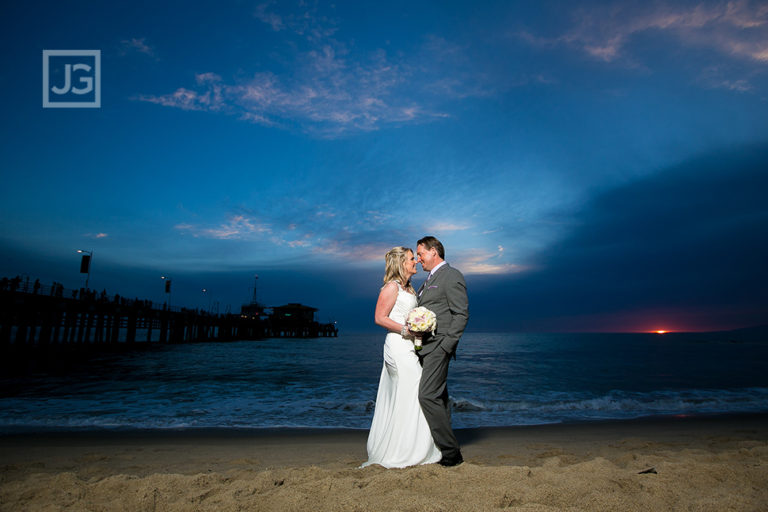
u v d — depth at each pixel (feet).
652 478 9.41
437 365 11.56
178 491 9.71
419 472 9.95
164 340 151.12
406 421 11.62
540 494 8.27
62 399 33.91
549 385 46.37
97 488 9.83
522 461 14.20
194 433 21.65
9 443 18.72
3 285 83.46
